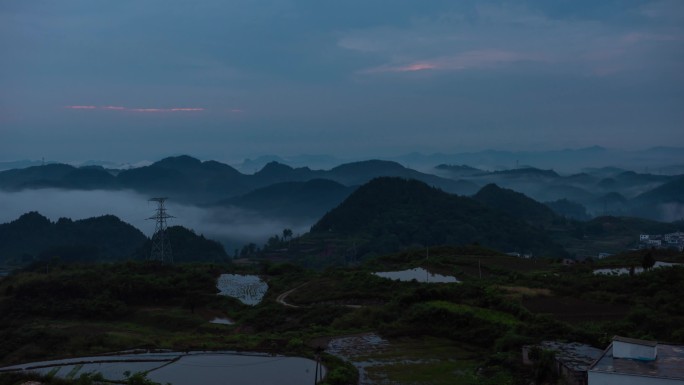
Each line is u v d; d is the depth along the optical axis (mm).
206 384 28828
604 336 31625
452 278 58781
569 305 41625
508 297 42688
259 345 35844
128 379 28797
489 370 29984
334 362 31562
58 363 33156
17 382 27766
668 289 43375
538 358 28609
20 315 58219
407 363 32219
